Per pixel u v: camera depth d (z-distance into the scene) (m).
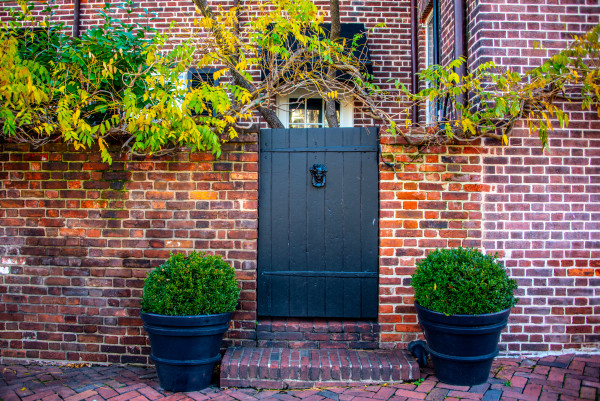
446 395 3.13
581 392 3.15
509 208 3.81
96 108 3.36
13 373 3.64
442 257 3.35
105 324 3.85
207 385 3.37
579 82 3.82
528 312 3.80
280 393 3.26
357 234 3.90
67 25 6.10
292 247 3.91
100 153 3.85
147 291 3.32
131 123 3.09
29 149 3.88
